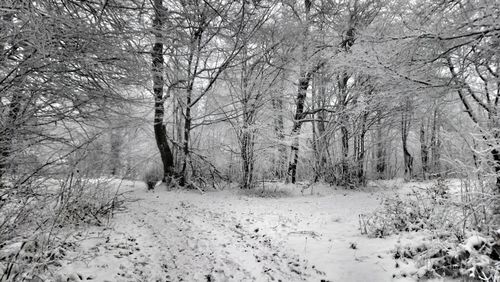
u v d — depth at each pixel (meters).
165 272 4.44
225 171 15.41
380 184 14.48
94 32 4.02
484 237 4.55
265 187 13.60
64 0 4.28
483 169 5.07
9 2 3.24
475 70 6.39
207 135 17.06
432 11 5.83
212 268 4.65
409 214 6.51
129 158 15.26
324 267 4.93
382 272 4.61
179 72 13.00
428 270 4.37
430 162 17.06
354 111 12.84
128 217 7.23
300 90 15.41
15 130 4.03
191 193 12.52
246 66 14.17
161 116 13.21
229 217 8.07
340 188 13.90
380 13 13.20
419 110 7.97
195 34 9.89
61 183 4.98
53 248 4.12
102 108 5.11
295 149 15.16
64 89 4.30
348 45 13.44
